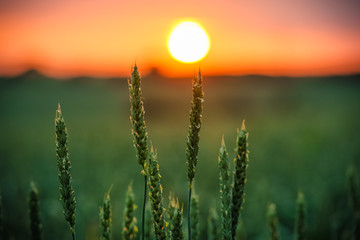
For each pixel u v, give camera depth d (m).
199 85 1.27
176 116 25.41
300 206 2.05
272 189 7.78
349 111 26.14
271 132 17.41
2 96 44.16
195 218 1.71
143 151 1.25
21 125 21.28
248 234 6.02
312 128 16.88
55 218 5.81
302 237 2.04
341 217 5.10
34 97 44.72
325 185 7.24
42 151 13.03
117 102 37.59
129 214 1.57
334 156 11.41
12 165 10.13
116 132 17.02
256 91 34.03
